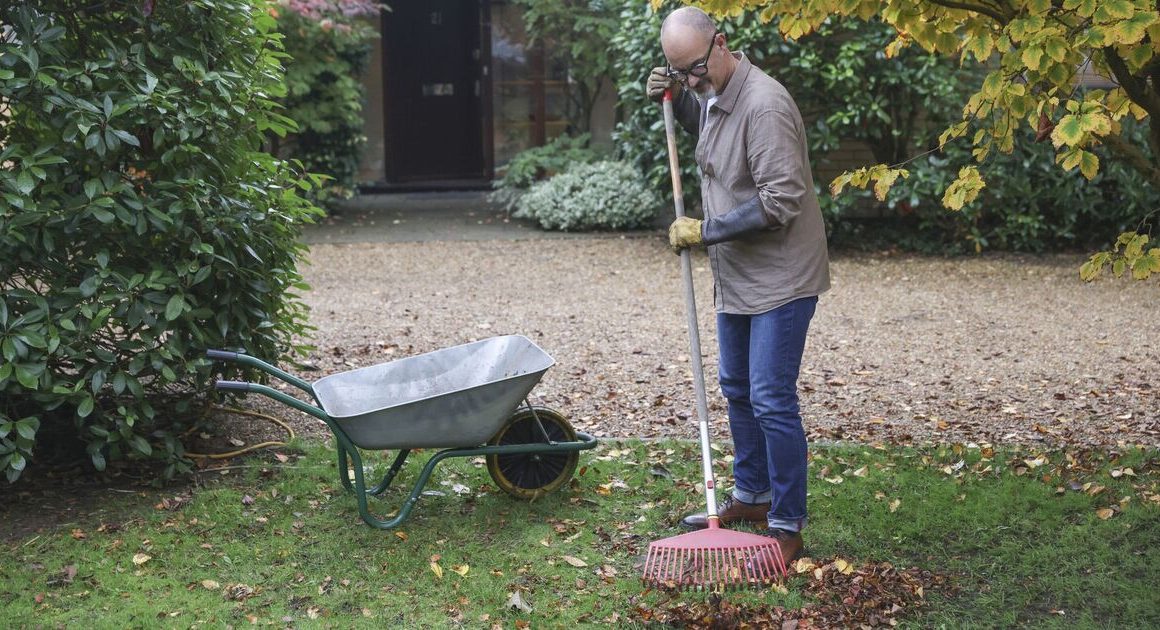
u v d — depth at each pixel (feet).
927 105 32.94
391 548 13.34
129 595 12.10
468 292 30.04
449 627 11.51
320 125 40.11
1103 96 11.09
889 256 34.78
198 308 15.40
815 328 25.77
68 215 14.05
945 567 12.76
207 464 16.20
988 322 26.04
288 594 12.23
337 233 39.32
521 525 13.97
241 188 16.46
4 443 13.79
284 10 37.47
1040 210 35.01
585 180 40.16
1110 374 21.29
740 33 32.24
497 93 50.19
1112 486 14.97
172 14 15.55
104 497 14.89
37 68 13.73
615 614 11.68
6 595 12.05
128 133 14.16
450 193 49.70
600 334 25.23
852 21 31.73
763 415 12.63
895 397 20.07
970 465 16.01
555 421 14.76
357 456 13.56
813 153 34.68
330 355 23.12
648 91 13.84
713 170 12.64
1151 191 32.35
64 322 13.87
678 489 15.28
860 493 14.92
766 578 12.25
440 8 49.65
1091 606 11.81
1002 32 11.30
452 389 14.93
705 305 28.40
